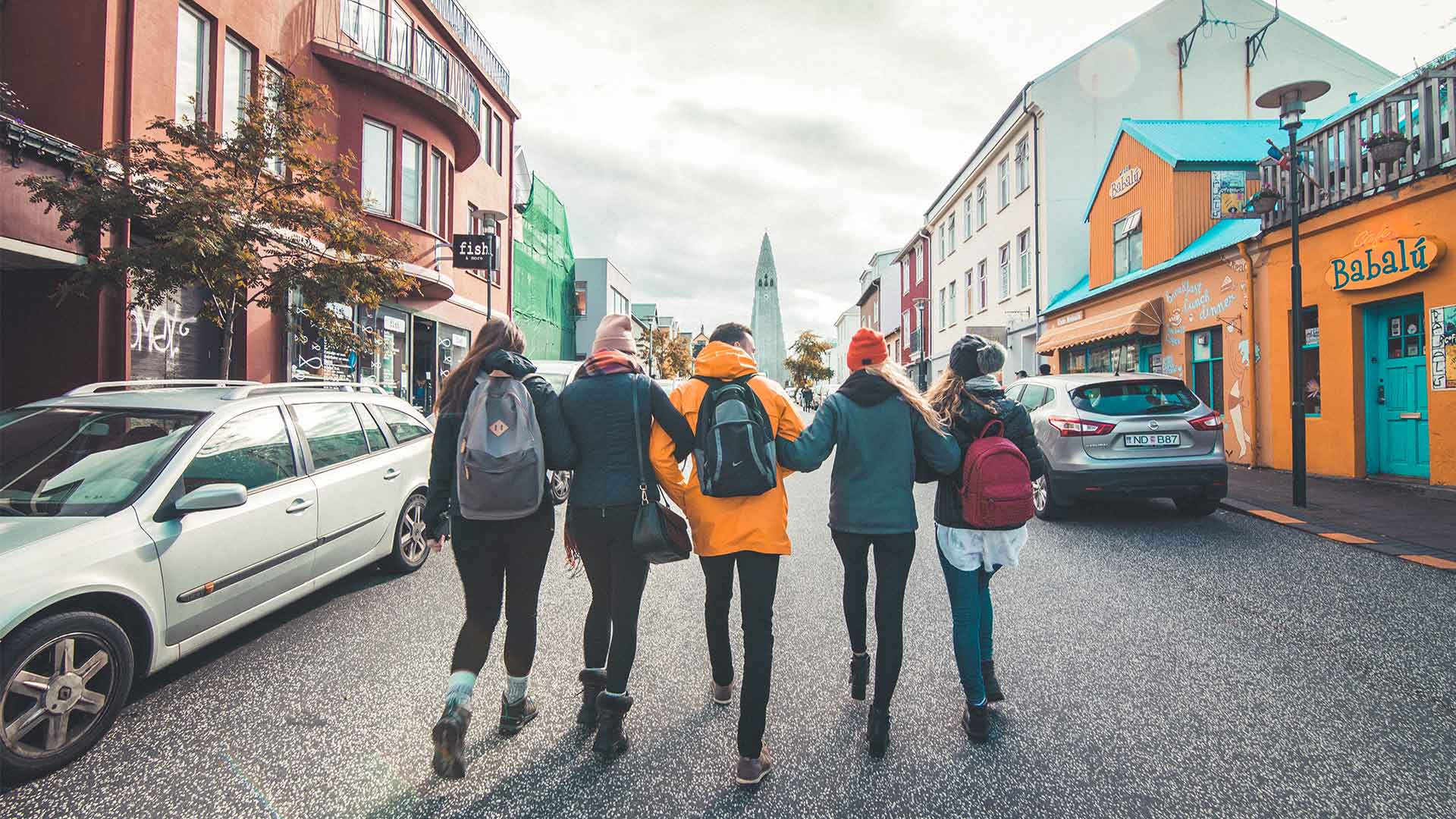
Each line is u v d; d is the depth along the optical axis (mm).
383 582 5363
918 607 4750
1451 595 4781
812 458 2771
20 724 2654
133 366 9086
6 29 8664
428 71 16672
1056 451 7320
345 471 4867
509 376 2930
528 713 3127
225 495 3400
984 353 3230
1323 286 9906
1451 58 8281
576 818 2402
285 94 7953
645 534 2725
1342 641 3996
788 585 5293
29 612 2699
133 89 8906
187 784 2641
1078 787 2568
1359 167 9156
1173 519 7570
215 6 10469
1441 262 8188
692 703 3301
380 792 2574
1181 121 16281
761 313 144625
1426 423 8734
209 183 7770
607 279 45281
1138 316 13914
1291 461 10547
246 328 10969
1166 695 3338
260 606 3938
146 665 3207
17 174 7387
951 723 3084
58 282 8492
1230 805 2445
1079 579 5336
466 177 18766
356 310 13859
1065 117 19719
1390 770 2658
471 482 2750
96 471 3479
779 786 2590
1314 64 19688
